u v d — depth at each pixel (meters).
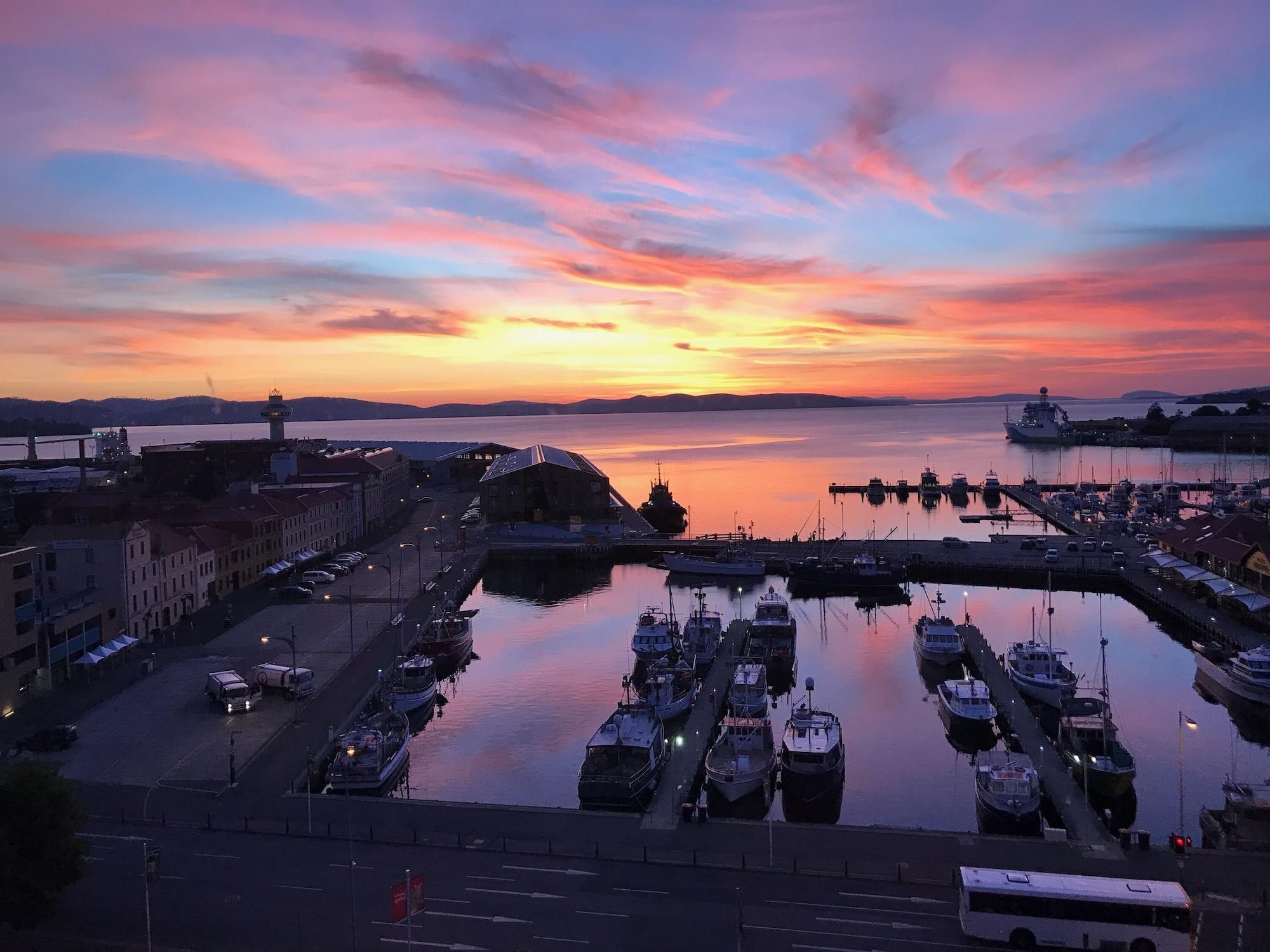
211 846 54.38
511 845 54.22
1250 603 108.06
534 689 95.50
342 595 127.75
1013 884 43.50
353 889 44.59
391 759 68.69
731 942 43.59
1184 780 70.44
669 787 64.38
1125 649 109.00
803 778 65.94
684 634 106.62
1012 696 85.06
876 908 46.59
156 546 108.06
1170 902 41.72
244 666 92.31
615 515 196.00
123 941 44.50
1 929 45.84
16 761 66.94
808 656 108.25
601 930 44.81
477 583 153.00
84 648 91.06
